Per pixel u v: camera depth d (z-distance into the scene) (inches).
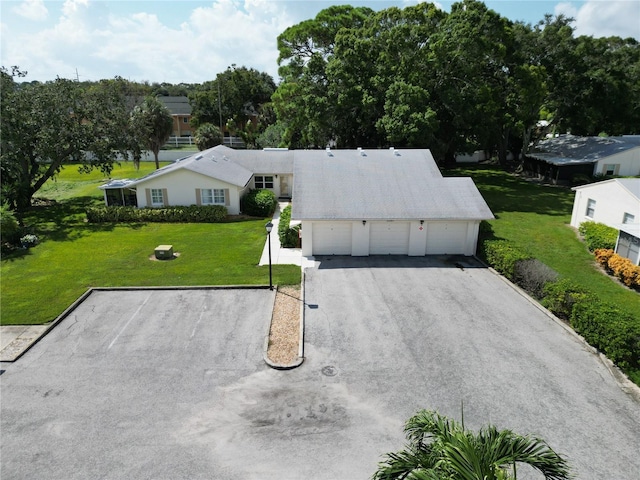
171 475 345.4
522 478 331.9
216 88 2743.6
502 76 1536.7
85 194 1443.2
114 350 525.0
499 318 593.6
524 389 444.8
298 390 447.8
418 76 1348.4
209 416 411.2
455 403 425.7
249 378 469.1
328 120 1437.0
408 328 568.7
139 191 1134.4
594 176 1467.8
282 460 358.6
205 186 1131.9
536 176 1665.8
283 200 1316.4
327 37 1572.3
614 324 488.1
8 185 1179.3
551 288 609.9
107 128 1302.9
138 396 441.1
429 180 918.4
